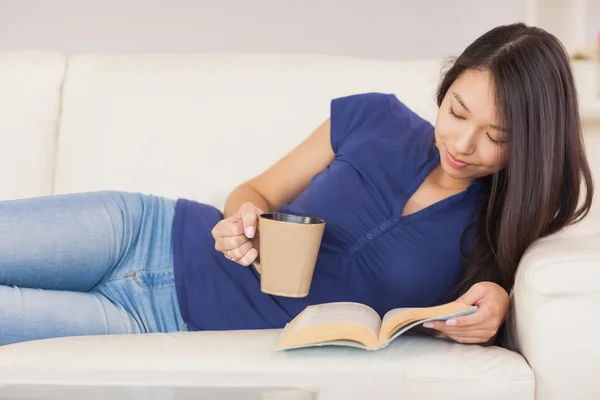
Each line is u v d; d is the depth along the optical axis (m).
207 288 1.47
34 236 1.36
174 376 0.93
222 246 1.35
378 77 1.81
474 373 1.14
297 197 1.62
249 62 1.84
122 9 2.27
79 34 2.28
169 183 1.76
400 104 1.66
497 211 1.42
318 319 1.22
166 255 1.51
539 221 1.34
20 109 1.81
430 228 1.46
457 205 1.48
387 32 2.27
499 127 1.31
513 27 1.37
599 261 1.19
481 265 1.43
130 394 0.88
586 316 1.18
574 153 1.36
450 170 1.41
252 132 1.78
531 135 1.31
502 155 1.34
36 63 1.85
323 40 2.28
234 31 2.28
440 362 1.16
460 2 2.24
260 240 1.27
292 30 2.27
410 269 1.44
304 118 1.78
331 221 1.49
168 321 1.47
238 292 1.46
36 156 1.80
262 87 1.80
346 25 2.27
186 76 1.82
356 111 1.64
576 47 2.17
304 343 1.17
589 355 1.18
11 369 0.95
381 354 1.18
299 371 0.93
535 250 1.29
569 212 1.39
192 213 1.56
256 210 1.38
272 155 1.77
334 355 1.17
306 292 1.28
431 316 1.18
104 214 1.45
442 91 1.44
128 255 1.49
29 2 2.26
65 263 1.38
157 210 1.55
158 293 1.49
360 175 1.53
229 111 1.79
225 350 1.19
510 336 1.35
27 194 1.79
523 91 1.29
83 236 1.41
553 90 1.32
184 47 2.28
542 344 1.19
